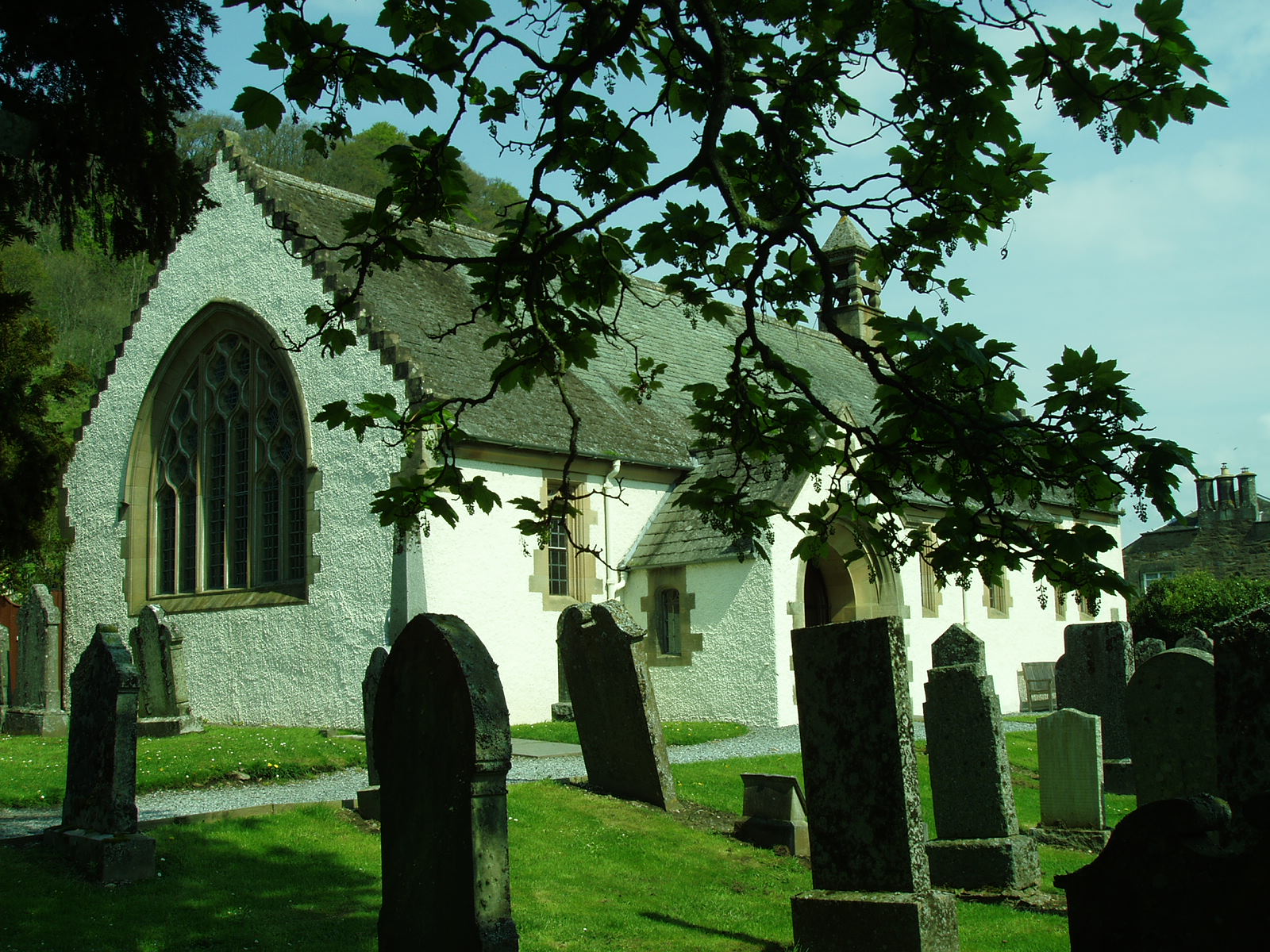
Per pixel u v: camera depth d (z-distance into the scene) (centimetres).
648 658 2223
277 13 595
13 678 2173
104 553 2494
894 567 655
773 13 644
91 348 5397
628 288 714
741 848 1111
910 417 583
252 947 774
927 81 575
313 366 2139
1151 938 441
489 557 2027
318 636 2056
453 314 2289
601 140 697
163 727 1934
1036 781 1597
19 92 701
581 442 2177
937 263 641
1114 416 527
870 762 755
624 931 843
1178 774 1043
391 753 660
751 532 716
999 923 890
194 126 5491
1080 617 3353
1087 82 555
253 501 2241
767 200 699
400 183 684
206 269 2378
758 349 662
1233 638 462
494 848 611
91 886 890
